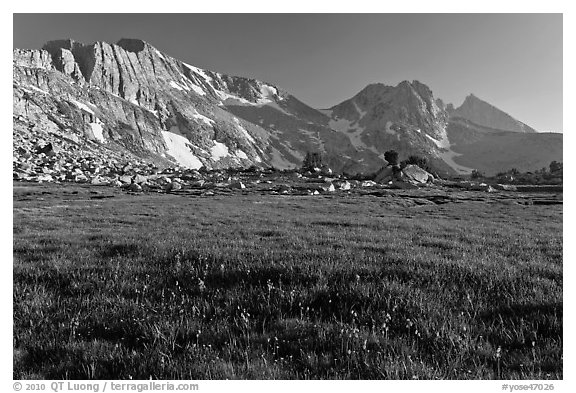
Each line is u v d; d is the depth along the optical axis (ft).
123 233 49.01
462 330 18.92
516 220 84.38
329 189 221.66
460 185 280.92
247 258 29.99
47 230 54.03
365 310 20.92
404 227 61.77
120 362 16.55
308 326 19.02
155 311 20.52
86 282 25.16
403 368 15.93
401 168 307.17
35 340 18.20
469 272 26.68
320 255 31.35
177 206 113.29
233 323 19.52
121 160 543.39
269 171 387.96
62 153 378.73
